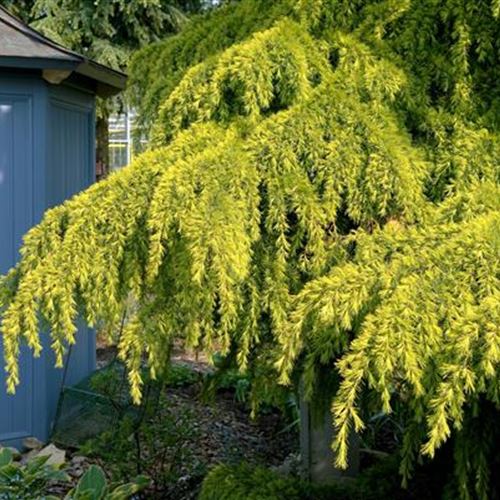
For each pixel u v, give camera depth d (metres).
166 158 2.19
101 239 2.06
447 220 2.13
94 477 2.64
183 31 3.47
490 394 1.71
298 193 2.16
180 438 3.54
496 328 1.59
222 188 2.01
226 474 2.84
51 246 2.12
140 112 3.46
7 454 2.72
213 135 2.27
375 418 4.04
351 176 2.20
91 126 4.99
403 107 2.49
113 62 8.60
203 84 2.47
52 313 2.07
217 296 2.15
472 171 2.34
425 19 2.59
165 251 2.06
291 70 2.37
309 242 2.20
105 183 2.15
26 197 4.08
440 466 2.74
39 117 4.07
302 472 3.29
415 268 1.80
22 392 4.12
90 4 8.64
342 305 1.77
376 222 2.24
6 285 2.20
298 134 2.22
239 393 5.09
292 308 2.14
